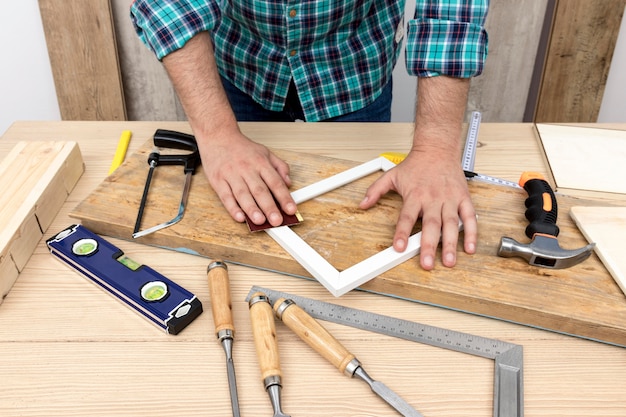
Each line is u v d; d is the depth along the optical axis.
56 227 1.01
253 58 1.44
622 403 0.71
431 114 1.05
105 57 2.04
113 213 0.99
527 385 0.73
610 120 2.31
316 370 0.76
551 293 0.83
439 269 0.88
